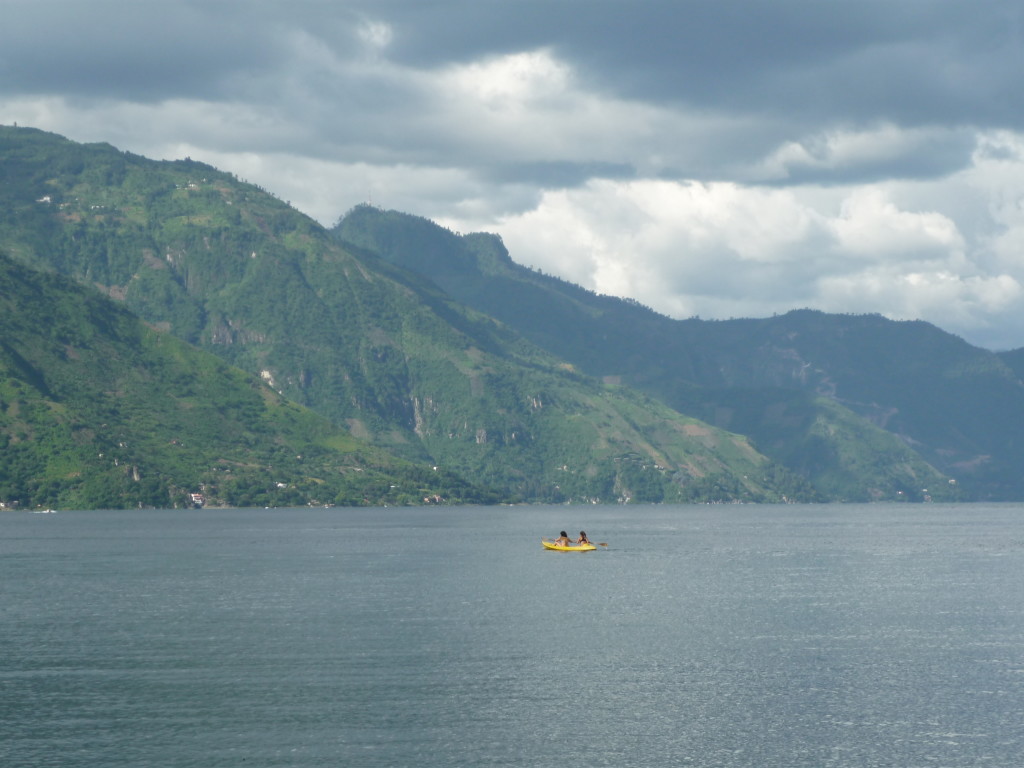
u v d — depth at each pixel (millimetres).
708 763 131500
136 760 131250
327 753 134000
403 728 143875
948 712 152000
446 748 136125
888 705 155500
